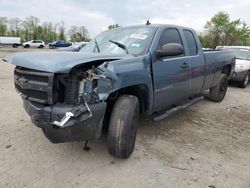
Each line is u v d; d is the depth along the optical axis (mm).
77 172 3287
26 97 3246
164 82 4230
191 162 3713
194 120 5570
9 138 4137
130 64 3514
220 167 3635
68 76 3021
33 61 3104
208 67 5914
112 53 4090
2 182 3008
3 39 47875
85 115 3004
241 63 10133
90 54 3490
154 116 4453
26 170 3273
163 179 3248
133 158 3703
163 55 3994
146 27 4570
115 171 3355
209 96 7246
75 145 3980
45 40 78562
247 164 3783
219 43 43875
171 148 4113
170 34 4656
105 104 3125
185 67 4809
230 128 5234
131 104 3457
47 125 3021
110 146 3477
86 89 3027
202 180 3283
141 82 3670
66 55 3295
